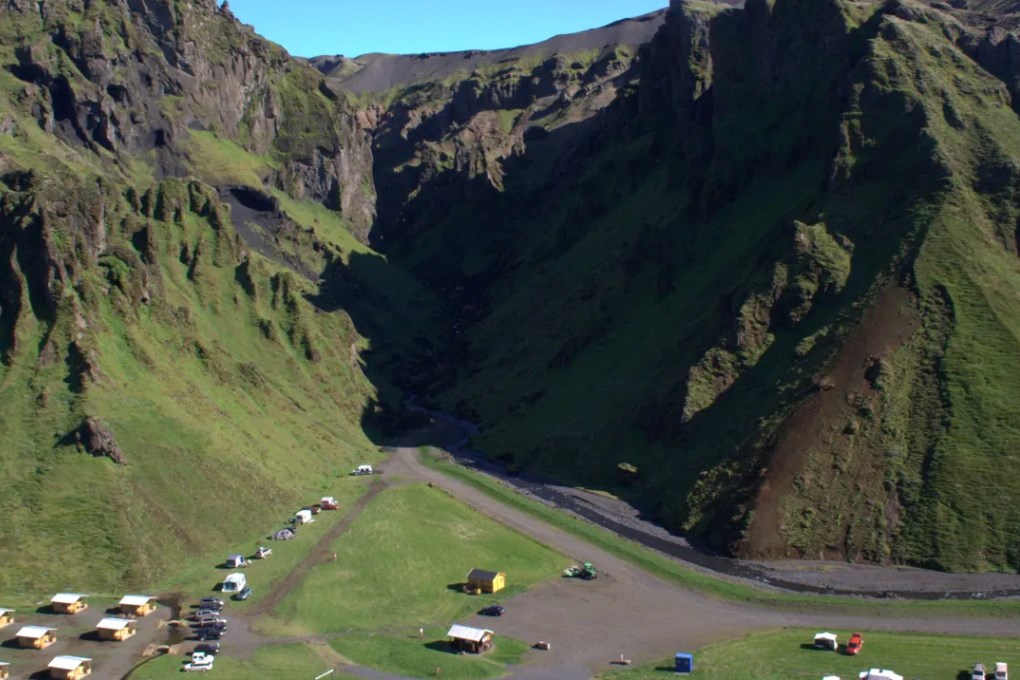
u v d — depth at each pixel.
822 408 147.88
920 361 149.25
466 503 161.88
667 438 169.25
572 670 103.44
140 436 139.88
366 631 113.31
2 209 155.62
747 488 144.50
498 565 135.00
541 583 129.25
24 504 127.06
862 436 143.62
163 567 125.12
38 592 117.75
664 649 108.94
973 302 153.12
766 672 102.44
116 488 130.38
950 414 142.00
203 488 139.50
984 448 137.12
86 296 152.62
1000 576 124.88
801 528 137.38
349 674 101.81
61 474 130.62
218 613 114.75
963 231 161.50
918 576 127.12
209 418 156.50
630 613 119.38
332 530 143.38
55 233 153.75
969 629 112.44
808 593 124.19
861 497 137.88
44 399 138.62
